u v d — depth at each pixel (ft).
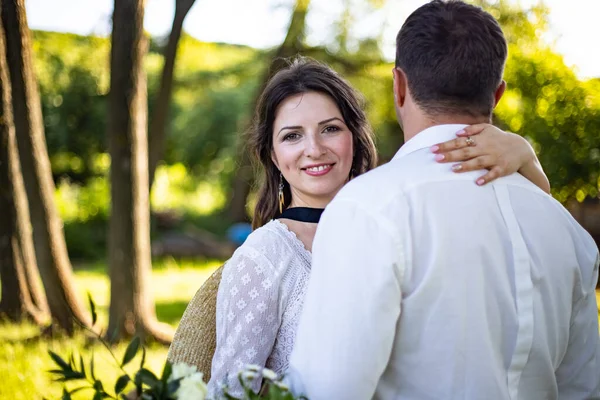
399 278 4.38
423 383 4.51
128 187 18.15
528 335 4.53
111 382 13.14
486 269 4.49
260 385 5.57
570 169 36.35
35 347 16.63
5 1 17.17
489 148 4.72
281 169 6.62
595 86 36.78
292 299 5.76
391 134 40.70
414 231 4.42
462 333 4.42
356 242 4.37
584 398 5.00
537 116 36.24
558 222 4.84
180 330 6.43
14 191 20.06
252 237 5.98
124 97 17.87
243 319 5.68
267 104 6.61
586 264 4.94
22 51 17.57
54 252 18.38
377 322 4.29
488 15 4.83
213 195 64.03
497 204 4.64
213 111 61.26
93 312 4.71
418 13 4.89
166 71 22.38
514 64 35.68
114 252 18.19
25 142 18.01
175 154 62.23
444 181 4.58
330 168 6.46
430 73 4.76
